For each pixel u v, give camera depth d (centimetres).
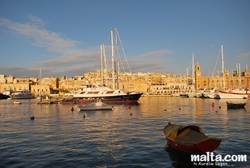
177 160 1664
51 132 2766
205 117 3975
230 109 5284
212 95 11112
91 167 1566
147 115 4466
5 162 1678
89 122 3569
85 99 8375
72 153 1872
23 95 17212
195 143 1647
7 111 5984
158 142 2164
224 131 2658
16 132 2802
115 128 2970
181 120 3675
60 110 5975
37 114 5038
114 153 1858
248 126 2981
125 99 8331
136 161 1664
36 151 1941
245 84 18700
